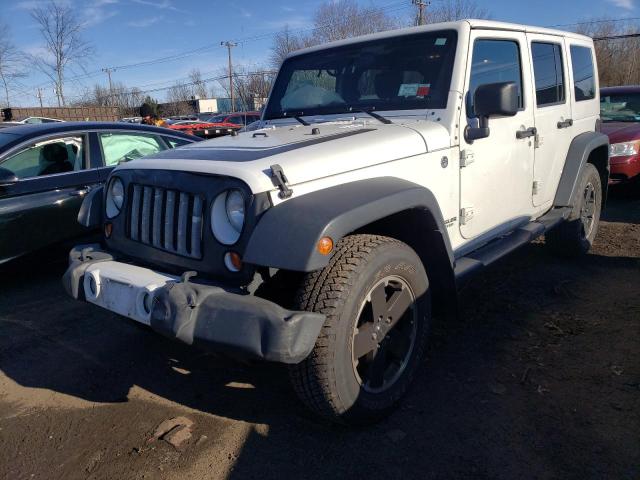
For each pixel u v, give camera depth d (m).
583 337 3.60
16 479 2.47
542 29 4.30
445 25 3.46
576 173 4.66
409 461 2.48
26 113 26.88
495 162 3.63
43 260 5.09
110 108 30.05
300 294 2.45
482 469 2.41
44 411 3.04
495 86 3.03
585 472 2.35
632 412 2.75
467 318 4.00
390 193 2.56
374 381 2.68
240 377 3.32
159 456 2.59
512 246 3.71
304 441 2.65
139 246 2.88
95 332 4.07
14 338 4.01
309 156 2.58
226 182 2.45
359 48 3.79
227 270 2.44
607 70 40.44
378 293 2.61
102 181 5.41
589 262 5.17
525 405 2.87
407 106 3.41
